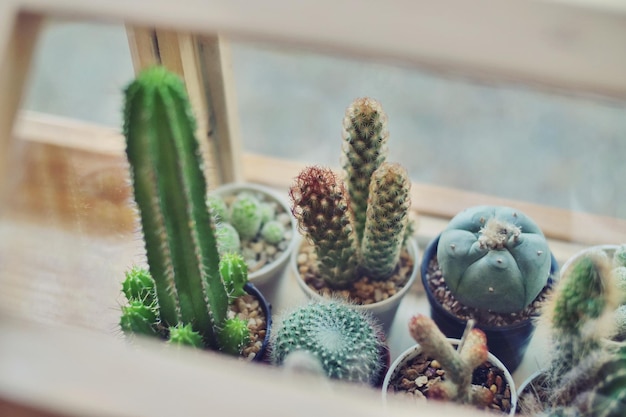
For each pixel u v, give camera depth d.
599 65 0.31
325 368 0.39
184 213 0.37
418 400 0.38
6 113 0.33
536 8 0.31
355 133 0.43
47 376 0.32
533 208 0.51
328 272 0.47
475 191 0.54
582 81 0.31
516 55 0.31
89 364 0.32
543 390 0.41
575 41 0.31
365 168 0.44
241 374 0.33
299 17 0.32
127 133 0.34
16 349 0.32
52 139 0.42
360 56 0.33
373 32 0.32
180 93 0.34
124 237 0.46
